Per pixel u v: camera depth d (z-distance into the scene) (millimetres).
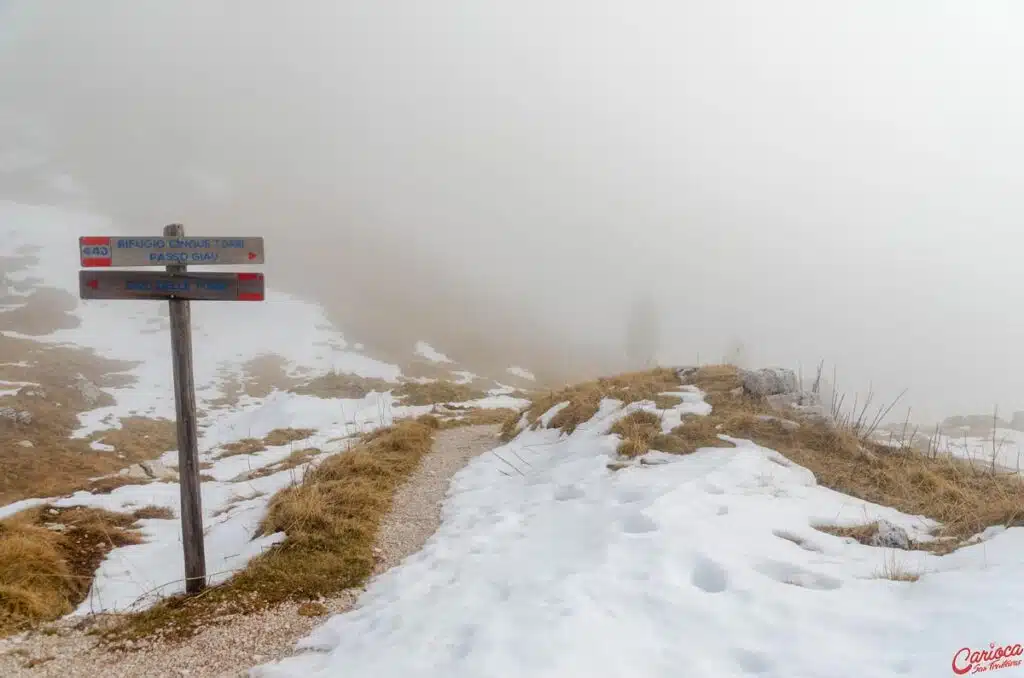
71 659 5172
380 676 3967
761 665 3607
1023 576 4262
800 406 10891
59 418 28828
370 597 6074
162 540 8602
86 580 6910
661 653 3801
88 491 12164
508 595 5113
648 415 11039
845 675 3312
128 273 5848
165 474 15641
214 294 5992
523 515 7895
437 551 6930
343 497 8961
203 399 38844
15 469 21109
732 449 9281
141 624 5730
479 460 12516
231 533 8453
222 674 4871
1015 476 7926
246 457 19141
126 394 37375
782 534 6047
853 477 8141
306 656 4871
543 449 12094
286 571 6801
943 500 7090
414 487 10812
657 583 4816
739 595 4504
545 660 3742
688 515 6465
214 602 6102
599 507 7312
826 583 4793
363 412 27141
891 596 4355
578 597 4668
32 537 7324
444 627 4602
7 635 5480
